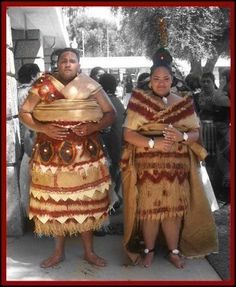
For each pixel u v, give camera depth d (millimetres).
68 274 3996
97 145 3998
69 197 3861
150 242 4172
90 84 3949
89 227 3945
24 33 8555
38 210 3932
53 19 9117
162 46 5262
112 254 4457
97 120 3938
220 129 6359
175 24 13844
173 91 4289
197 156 4227
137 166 4109
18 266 4180
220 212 5691
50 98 3854
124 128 4082
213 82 6742
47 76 3936
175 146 4051
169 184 4035
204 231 4348
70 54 3902
